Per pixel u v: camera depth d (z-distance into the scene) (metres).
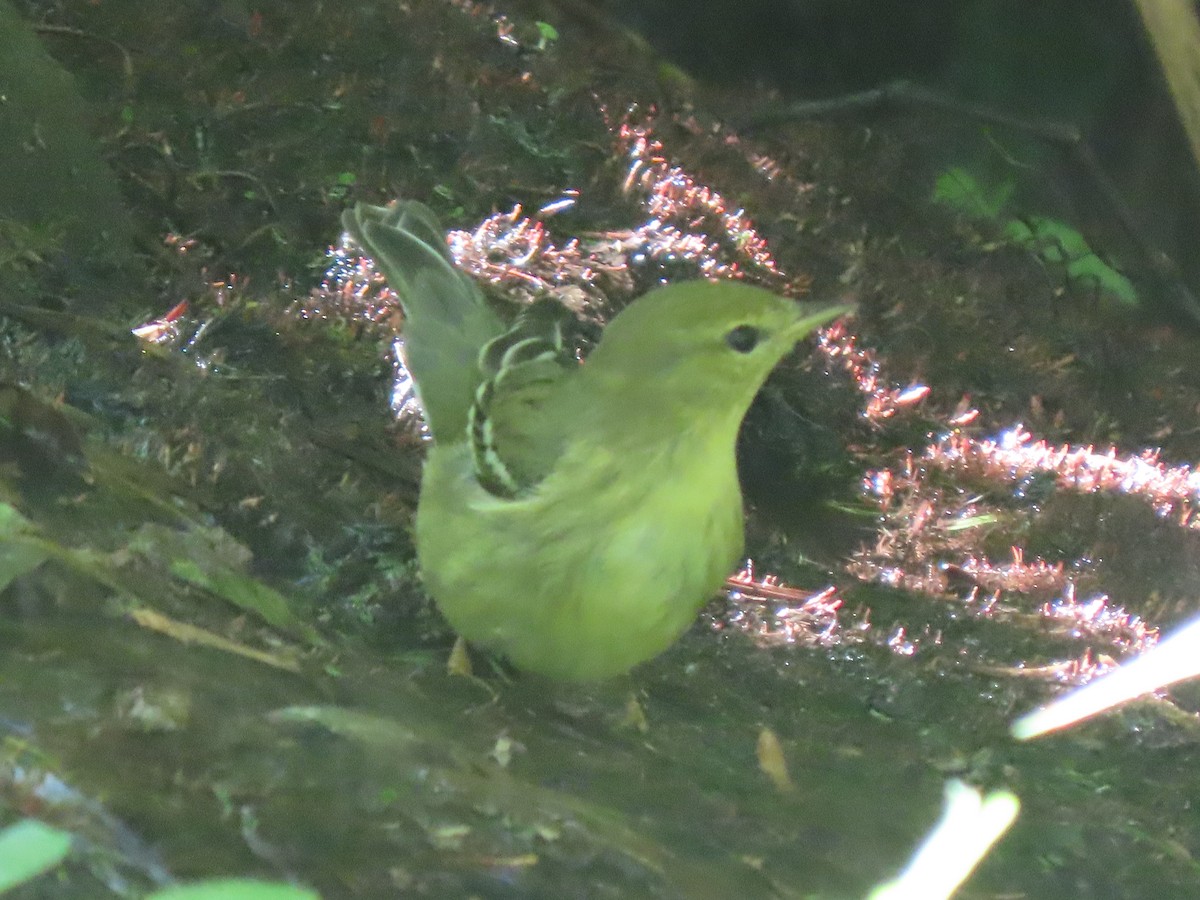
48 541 6.91
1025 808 8.25
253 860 5.05
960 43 20.08
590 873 5.79
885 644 10.05
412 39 14.38
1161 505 12.23
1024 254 15.95
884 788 8.08
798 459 12.24
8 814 4.81
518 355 9.29
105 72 12.80
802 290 13.91
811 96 20.00
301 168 12.78
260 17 13.71
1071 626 10.71
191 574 7.61
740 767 7.96
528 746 7.28
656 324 8.03
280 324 11.04
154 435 9.16
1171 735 9.42
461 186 13.31
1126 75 19.58
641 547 8.07
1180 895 7.61
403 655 8.50
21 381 9.13
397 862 5.37
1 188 11.02
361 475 10.10
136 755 5.43
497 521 8.21
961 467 12.36
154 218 11.84
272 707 6.25
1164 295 16.53
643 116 15.45
